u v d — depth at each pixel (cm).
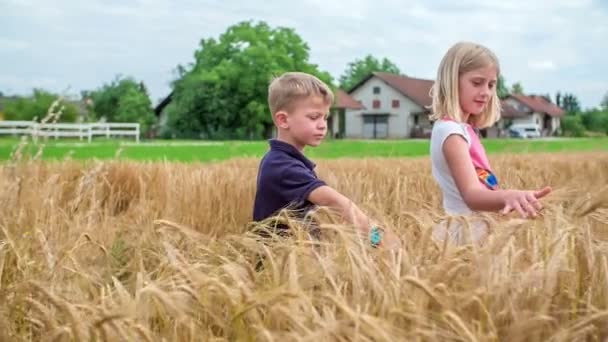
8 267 251
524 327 142
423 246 204
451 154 329
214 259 230
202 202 440
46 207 389
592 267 180
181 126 6091
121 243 311
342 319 152
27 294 207
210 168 770
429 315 150
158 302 173
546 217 221
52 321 177
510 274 165
